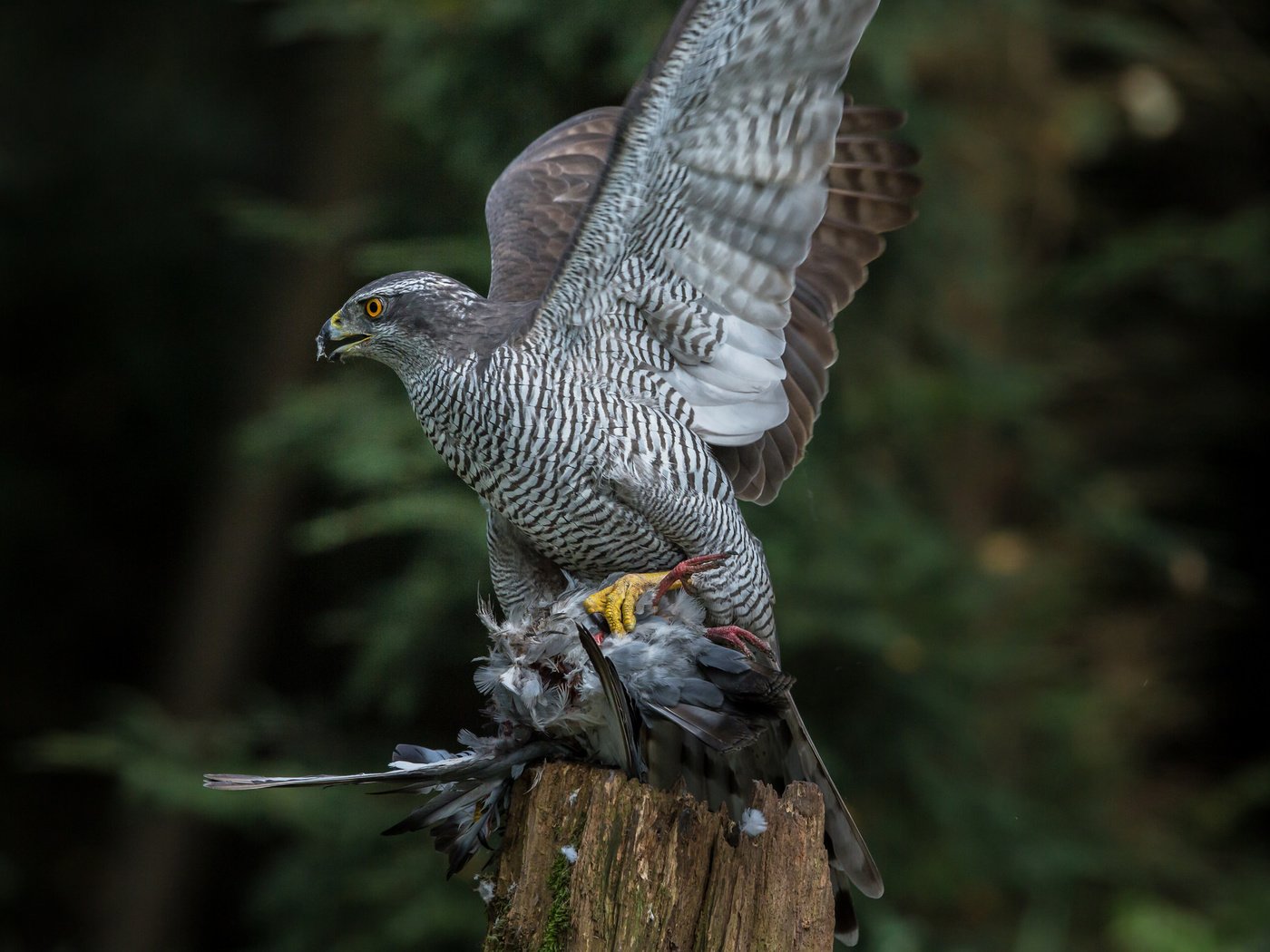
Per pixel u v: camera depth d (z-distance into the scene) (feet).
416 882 35.99
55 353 48.24
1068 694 44.29
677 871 15.87
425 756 18.22
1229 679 56.44
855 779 36.63
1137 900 42.06
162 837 46.68
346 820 37.04
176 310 46.80
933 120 37.50
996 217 45.01
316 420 35.70
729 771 18.97
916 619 36.45
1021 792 42.11
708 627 20.21
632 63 32.01
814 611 34.30
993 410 38.42
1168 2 52.60
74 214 46.16
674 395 19.66
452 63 34.35
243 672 44.37
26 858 48.11
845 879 19.12
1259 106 57.57
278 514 44.47
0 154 45.06
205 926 47.06
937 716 36.58
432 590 34.01
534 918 16.16
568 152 24.30
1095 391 55.57
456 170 34.96
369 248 33.22
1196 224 54.90
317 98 44.88
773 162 18.21
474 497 33.96
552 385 19.47
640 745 17.85
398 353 20.40
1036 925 39.01
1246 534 57.67
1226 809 50.03
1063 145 49.73
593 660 16.55
